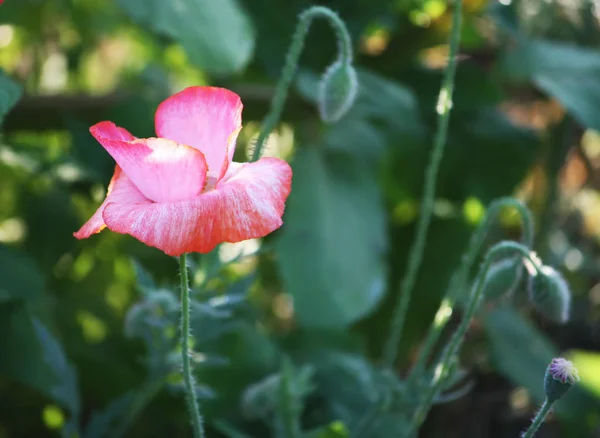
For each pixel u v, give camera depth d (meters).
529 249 0.64
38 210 0.79
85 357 0.77
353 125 0.84
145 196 0.55
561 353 0.89
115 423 0.73
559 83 0.83
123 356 0.77
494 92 0.89
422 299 0.86
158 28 0.73
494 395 0.85
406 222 0.89
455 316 0.87
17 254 0.73
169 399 0.75
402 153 0.88
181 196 0.54
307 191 0.80
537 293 0.63
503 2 0.87
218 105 0.56
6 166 0.80
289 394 0.68
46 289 0.78
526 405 0.86
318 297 0.77
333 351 0.76
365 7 0.86
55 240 0.79
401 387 0.66
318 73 0.87
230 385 0.74
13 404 0.75
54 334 0.76
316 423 0.73
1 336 0.70
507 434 0.85
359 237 0.80
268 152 0.85
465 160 0.89
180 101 0.56
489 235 0.89
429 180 0.67
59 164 0.78
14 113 0.80
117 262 0.82
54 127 0.82
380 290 0.79
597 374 0.80
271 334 0.79
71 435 0.69
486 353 0.85
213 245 0.53
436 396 0.66
